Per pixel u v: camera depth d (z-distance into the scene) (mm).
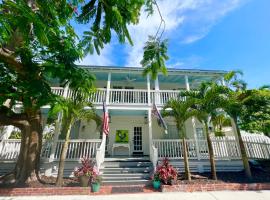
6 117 7812
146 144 13625
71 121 8266
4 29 3053
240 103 9281
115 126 13867
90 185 7566
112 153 12906
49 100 5234
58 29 4547
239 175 9312
